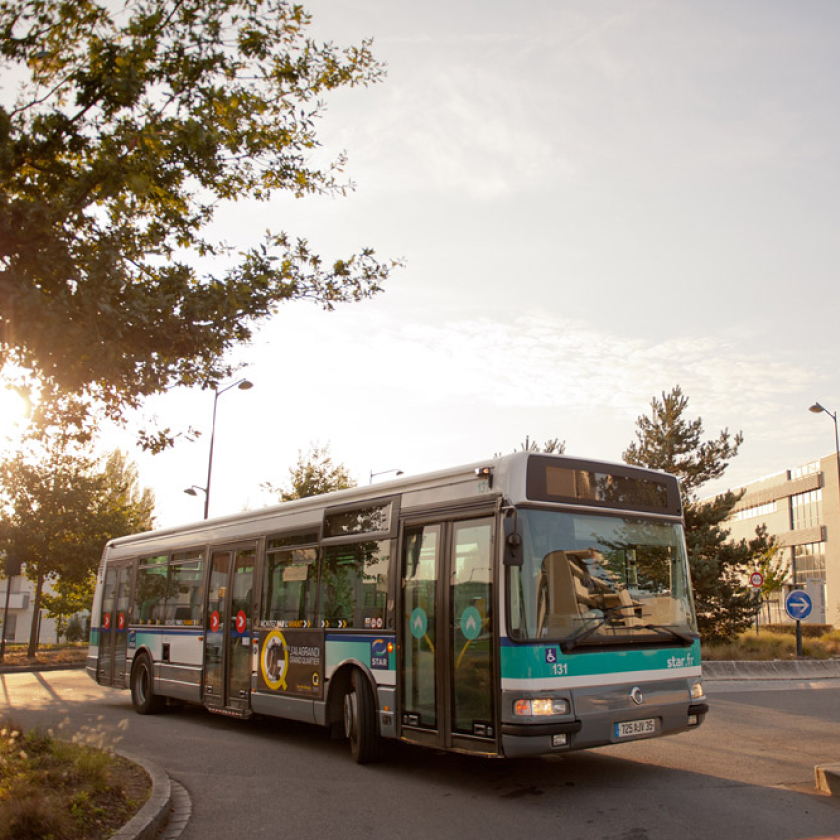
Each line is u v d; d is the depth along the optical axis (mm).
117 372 8102
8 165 8352
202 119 9242
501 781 8945
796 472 79562
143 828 6883
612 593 8695
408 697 9391
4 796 6965
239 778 9445
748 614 25703
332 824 7391
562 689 7984
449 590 8969
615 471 9188
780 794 7980
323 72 10820
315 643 11117
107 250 7922
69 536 30734
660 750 10547
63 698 18703
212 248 10828
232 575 13547
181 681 14555
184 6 9180
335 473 37250
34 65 8930
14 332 7527
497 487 8664
